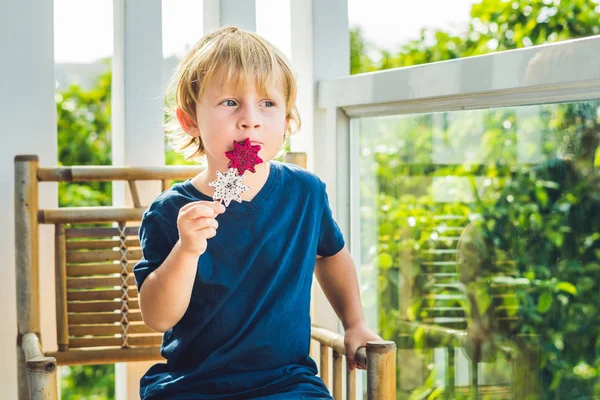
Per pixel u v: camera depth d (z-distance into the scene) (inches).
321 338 55.4
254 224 50.4
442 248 59.1
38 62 67.9
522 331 52.4
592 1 132.4
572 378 48.9
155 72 70.5
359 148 68.0
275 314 49.5
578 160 47.2
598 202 46.0
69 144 160.4
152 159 70.7
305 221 52.5
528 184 51.1
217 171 47.3
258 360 49.0
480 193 55.1
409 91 58.7
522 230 51.9
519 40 136.3
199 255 45.9
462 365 57.7
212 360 48.4
